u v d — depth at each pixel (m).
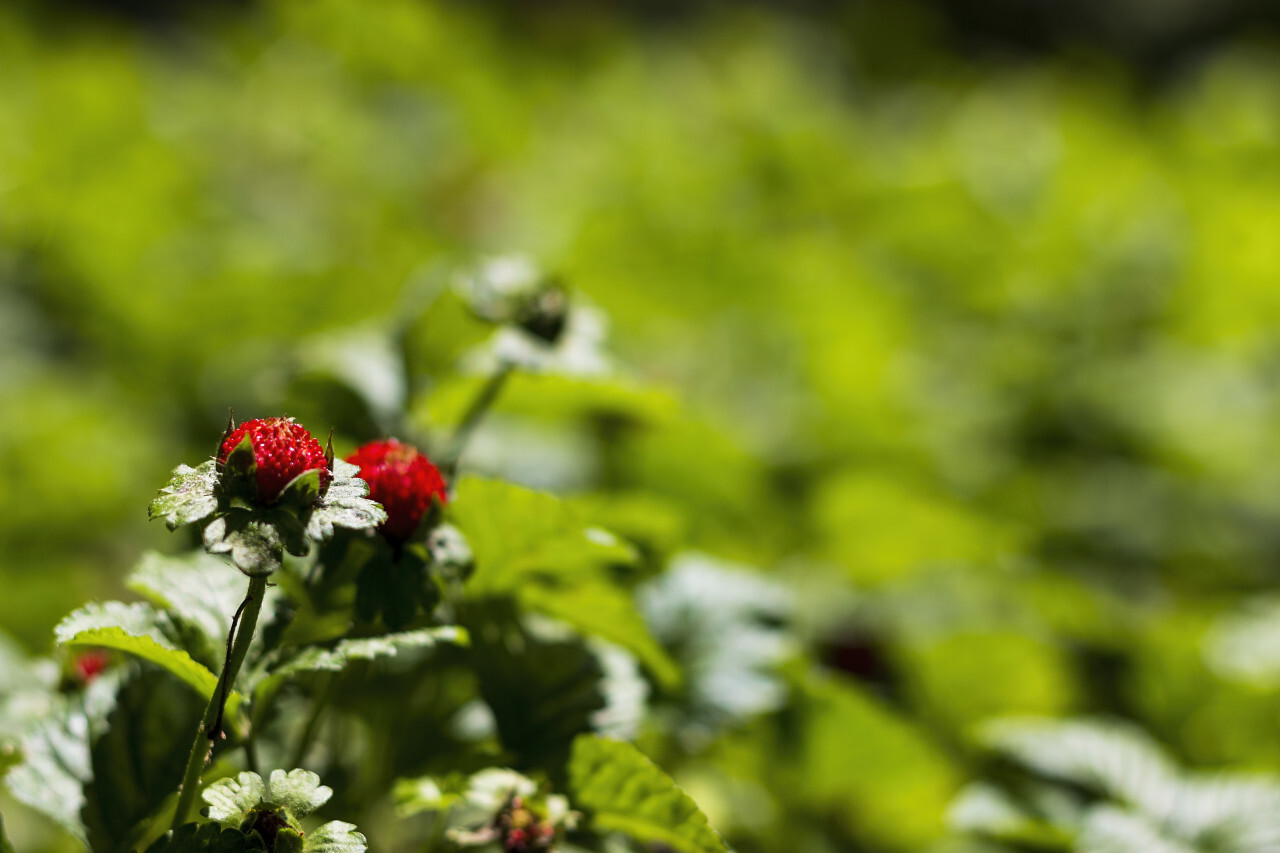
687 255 0.89
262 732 0.37
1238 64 1.66
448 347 0.42
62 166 0.89
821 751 0.44
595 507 0.41
